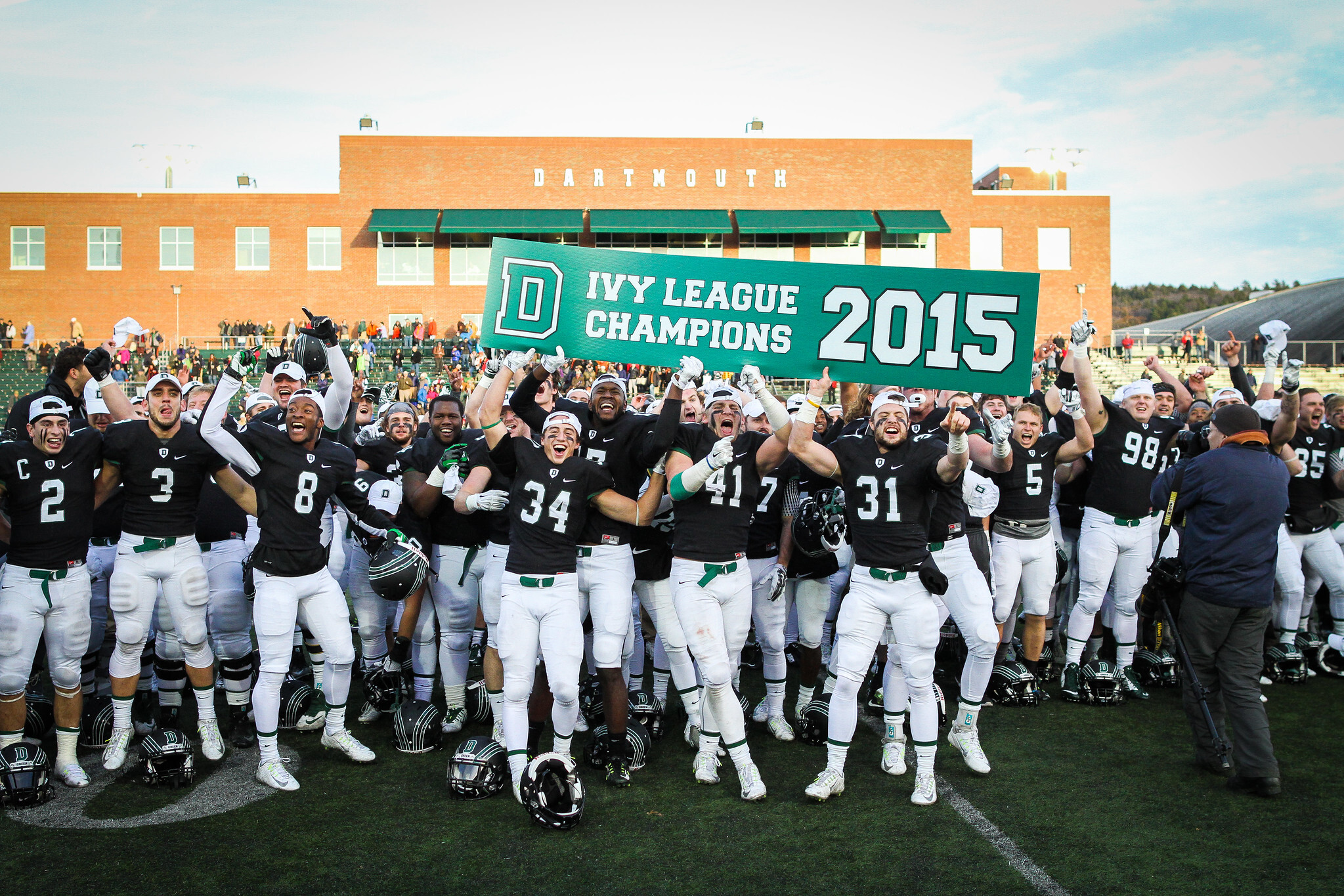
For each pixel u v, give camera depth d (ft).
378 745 19.80
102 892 13.52
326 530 20.95
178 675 20.34
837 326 19.62
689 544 17.43
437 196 123.13
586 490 16.97
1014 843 14.99
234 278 123.24
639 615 21.34
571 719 17.15
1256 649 17.30
